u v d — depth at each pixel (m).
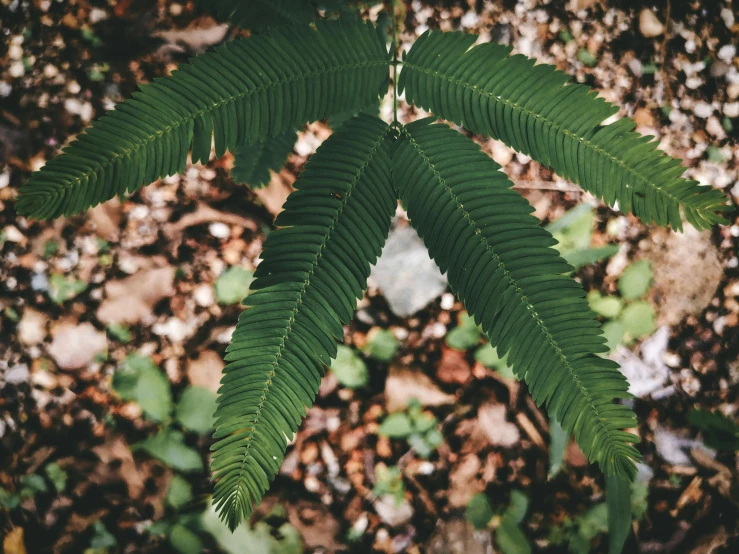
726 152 0.29
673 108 0.29
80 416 0.26
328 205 0.14
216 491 0.14
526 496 0.26
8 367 0.26
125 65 0.28
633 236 0.28
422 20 0.29
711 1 0.30
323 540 0.25
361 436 0.27
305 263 0.14
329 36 0.15
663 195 0.15
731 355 0.28
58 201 0.14
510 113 0.15
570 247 0.27
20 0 0.28
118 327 0.26
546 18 0.29
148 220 0.27
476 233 0.14
